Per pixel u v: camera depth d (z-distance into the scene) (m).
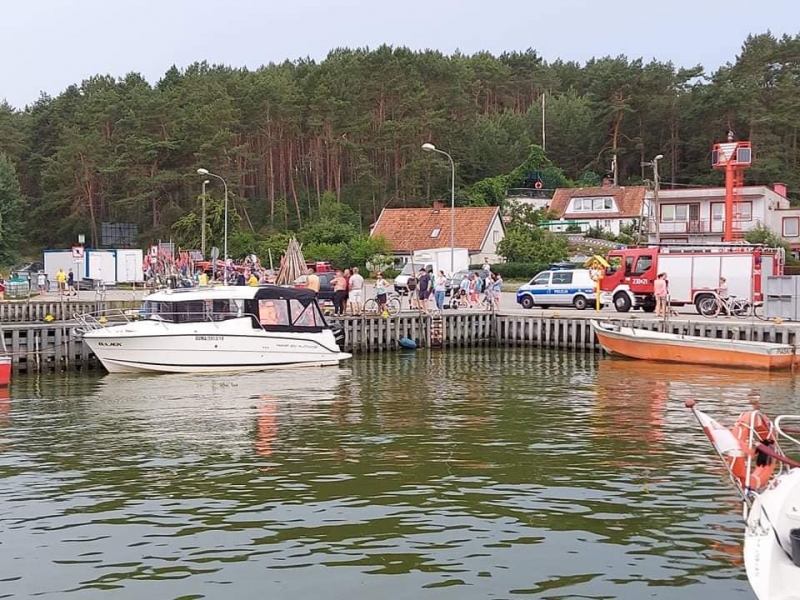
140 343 26.05
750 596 9.21
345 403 21.14
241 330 26.95
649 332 30.44
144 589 9.41
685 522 11.59
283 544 10.77
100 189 93.75
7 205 91.62
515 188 99.88
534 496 12.82
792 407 20.62
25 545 10.79
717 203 75.81
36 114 111.25
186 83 100.06
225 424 18.33
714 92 94.50
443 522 11.59
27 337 27.88
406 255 75.94
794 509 9.11
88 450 15.85
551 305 41.47
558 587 9.42
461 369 28.53
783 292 32.94
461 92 105.44
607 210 85.38
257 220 92.06
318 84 93.44
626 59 116.56
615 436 17.08
